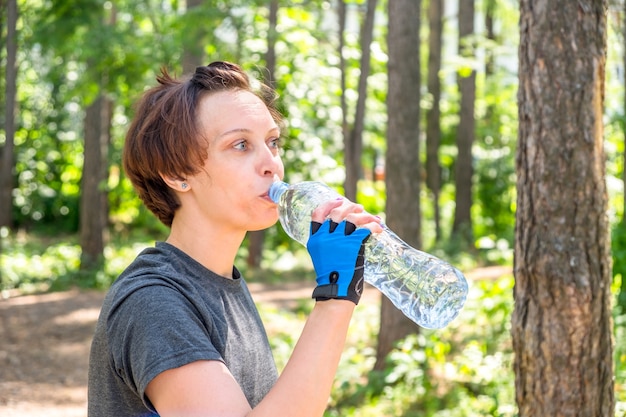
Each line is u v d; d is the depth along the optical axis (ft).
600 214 11.80
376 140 58.75
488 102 60.54
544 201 11.78
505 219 59.06
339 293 4.50
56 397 24.00
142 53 36.17
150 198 5.16
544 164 11.75
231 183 4.92
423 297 5.53
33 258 51.11
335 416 20.92
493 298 23.62
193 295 4.72
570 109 11.62
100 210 45.68
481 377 20.68
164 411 4.33
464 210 53.42
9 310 36.09
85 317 34.71
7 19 41.81
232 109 4.96
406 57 22.88
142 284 4.62
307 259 53.26
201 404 4.25
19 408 22.63
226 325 4.88
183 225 5.11
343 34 27.96
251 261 49.19
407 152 23.03
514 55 44.65
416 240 23.16
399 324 23.52
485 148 61.46
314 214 4.72
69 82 66.69
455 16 56.03
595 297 11.77
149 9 42.63
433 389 20.86
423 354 21.71
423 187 64.64
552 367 11.89
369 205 54.24
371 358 25.22
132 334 4.46
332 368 4.41
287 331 30.22
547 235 11.79
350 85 49.62
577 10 11.56
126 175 5.24
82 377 26.30
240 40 36.73
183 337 4.38
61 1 37.06
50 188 72.74
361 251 4.59
